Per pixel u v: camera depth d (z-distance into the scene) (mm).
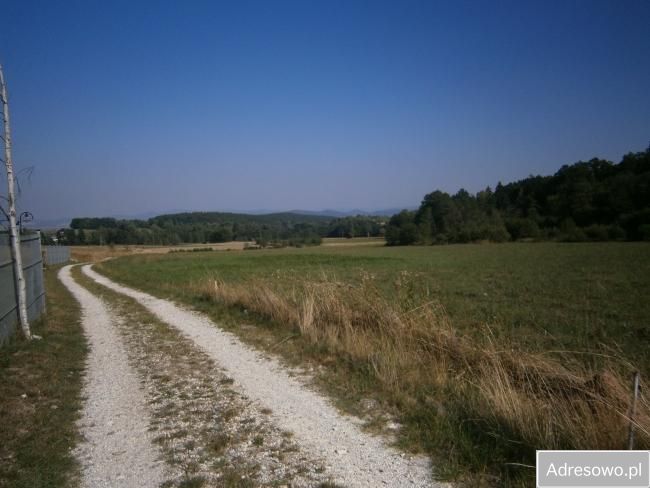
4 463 4301
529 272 28500
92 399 6273
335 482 4047
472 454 4391
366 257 56500
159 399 6258
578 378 5535
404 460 4477
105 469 4293
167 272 34406
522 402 5242
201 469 4297
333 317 10422
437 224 114125
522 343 9789
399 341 8102
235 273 32875
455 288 20766
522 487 3854
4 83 8852
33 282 11828
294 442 4898
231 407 5938
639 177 76125
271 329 10828
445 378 6648
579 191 86688
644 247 52031
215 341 9820
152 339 10156
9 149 9102
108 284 24781
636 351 9055
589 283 21625
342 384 6762
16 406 5754
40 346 8828
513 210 108562
